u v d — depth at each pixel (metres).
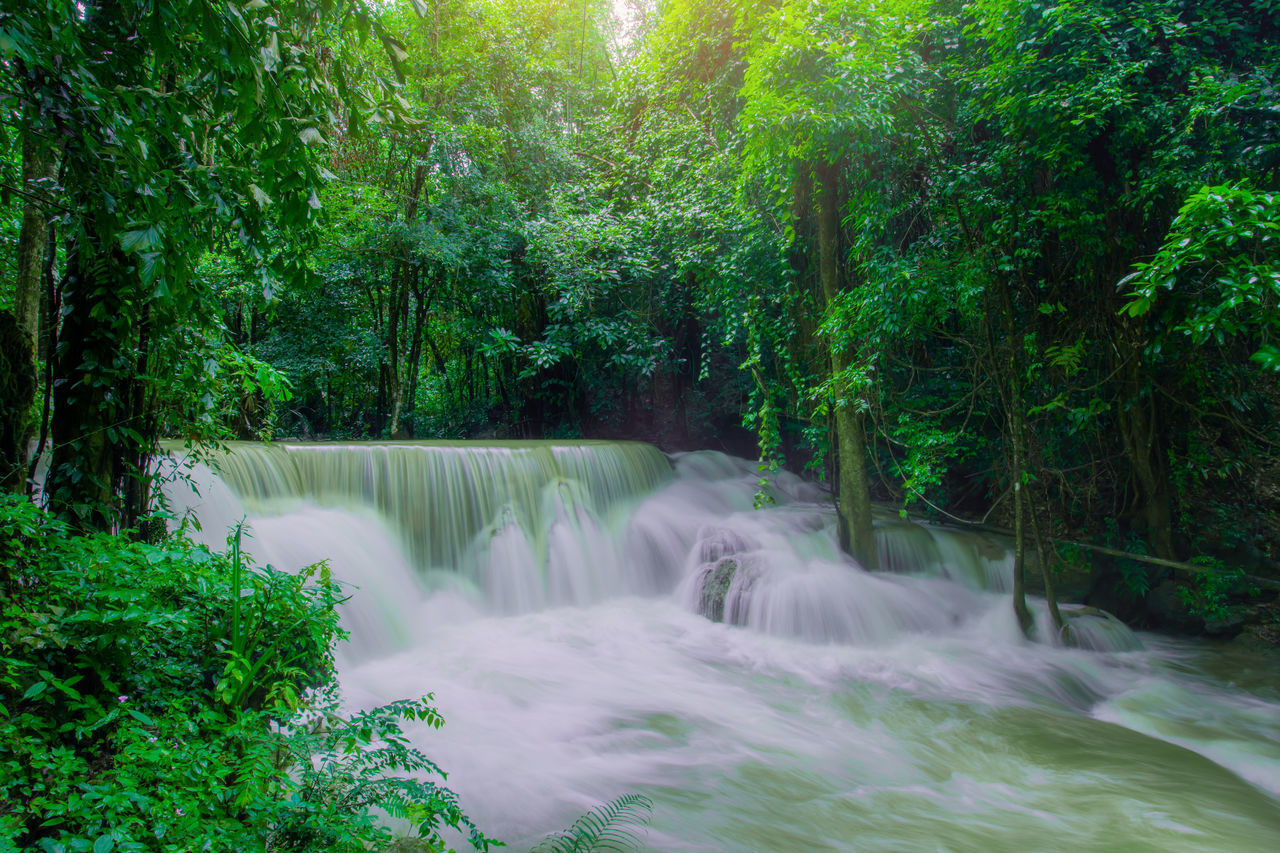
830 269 8.10
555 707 5.59
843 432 8.47
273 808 2.39
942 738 5.23
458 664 6.46
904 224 8.46
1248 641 7.02
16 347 3.51
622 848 3.70
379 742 4.54
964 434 8.92
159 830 2.04
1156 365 7.22
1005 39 6.64
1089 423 7.85
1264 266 4.11
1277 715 5.71
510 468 9.00
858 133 6.86
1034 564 8.29
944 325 8.00
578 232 12.52
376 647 6.62
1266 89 5.83
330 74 3.12
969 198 6.87
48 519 3.17
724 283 9.39
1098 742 5.19
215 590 3.30
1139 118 6.23
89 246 3.02
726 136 10.49
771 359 10.77
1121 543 7.90
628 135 14.31
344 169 11.27
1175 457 7.73
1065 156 6.54
